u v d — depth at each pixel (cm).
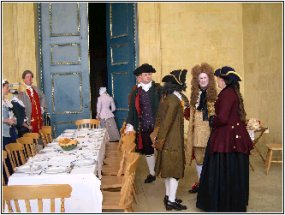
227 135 387
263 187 522
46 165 367
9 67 796
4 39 792
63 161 383
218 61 841
